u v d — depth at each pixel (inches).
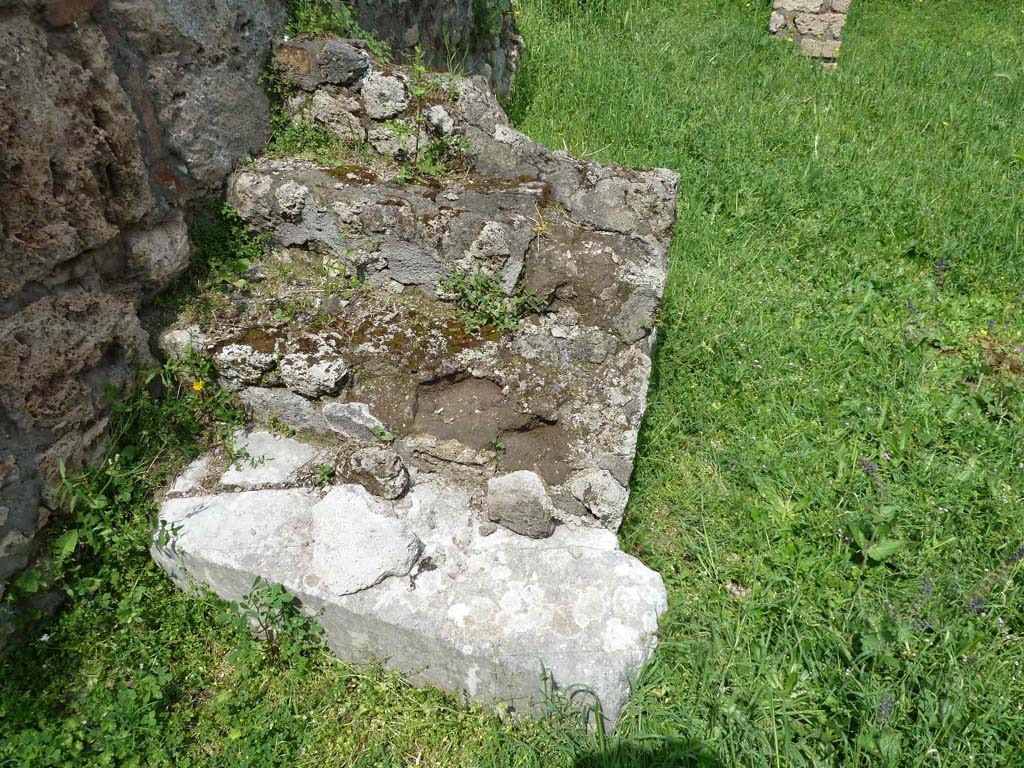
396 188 113.0
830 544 110.9
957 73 286.0
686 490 123.1
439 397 109.2
